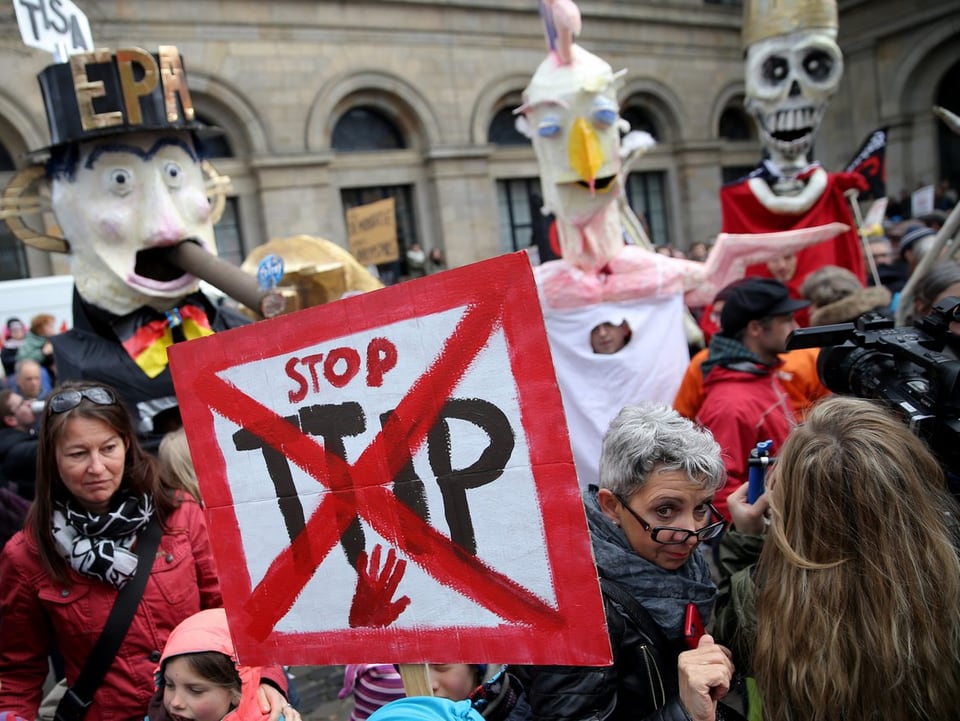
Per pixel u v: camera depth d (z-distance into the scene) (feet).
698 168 54.65
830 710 3.59
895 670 3.48
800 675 3.65
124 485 5.87
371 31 42.57
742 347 8.23
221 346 4.39
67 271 36.09
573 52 10.14
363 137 44.75
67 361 10.76
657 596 4.38
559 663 3.64
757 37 14.06
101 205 10.44
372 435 4.02
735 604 4.60
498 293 3.62
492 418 3.70
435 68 44.65
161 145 10.64
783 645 3.75
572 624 3.60
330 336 4.07
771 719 3.87
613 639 4.32
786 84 13.75
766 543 4.11
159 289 10.84
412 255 42.75
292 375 4.21
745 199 14.10
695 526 4.35
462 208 46.09
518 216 50.24
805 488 3.76
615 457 4.43
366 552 4.09
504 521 3.72
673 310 10.98
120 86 10.06
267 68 39.96
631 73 51.49
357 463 4.07
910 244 14.17
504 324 3.62
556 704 4.32
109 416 5.60
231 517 4.47
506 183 49.62
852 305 9.24
